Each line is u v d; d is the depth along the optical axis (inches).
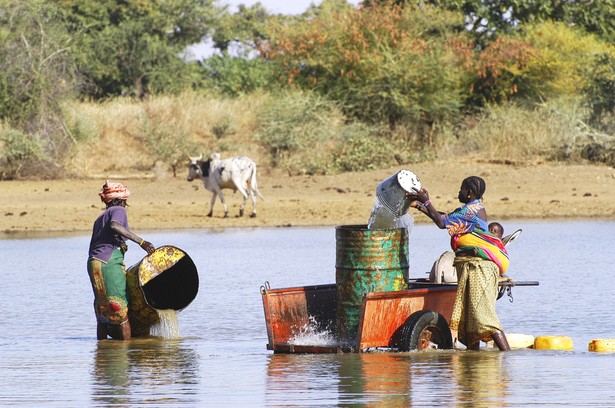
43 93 3208.7
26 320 1135.6
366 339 874.1
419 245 1796.3
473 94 3572.8
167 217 2269.9
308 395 703.7
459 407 657.0
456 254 907.4
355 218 2225.6
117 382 769.6
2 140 3088.1
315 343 930.1
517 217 2253.9
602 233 1951.3
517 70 3506.4
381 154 3029.0
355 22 3486.7
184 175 3181.6
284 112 3179.1
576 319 1077.1
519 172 2709.2
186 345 973.8
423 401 676.7
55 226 2164.1
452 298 930.7
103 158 3420.3
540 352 884.0
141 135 3506.4
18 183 2950.3
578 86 3565.5
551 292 1258.6
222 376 789.2
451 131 3304.6
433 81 3351.4
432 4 3941.9
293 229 2103.8
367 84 3405.5
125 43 4977.9
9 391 733.9
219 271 1481.3
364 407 660.7
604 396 686.5
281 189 2706.7
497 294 917.2
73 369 835.4
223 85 4990.2
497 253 898.1
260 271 1477.6
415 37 3575.3
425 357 857.5
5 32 3189.0
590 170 2701.8
